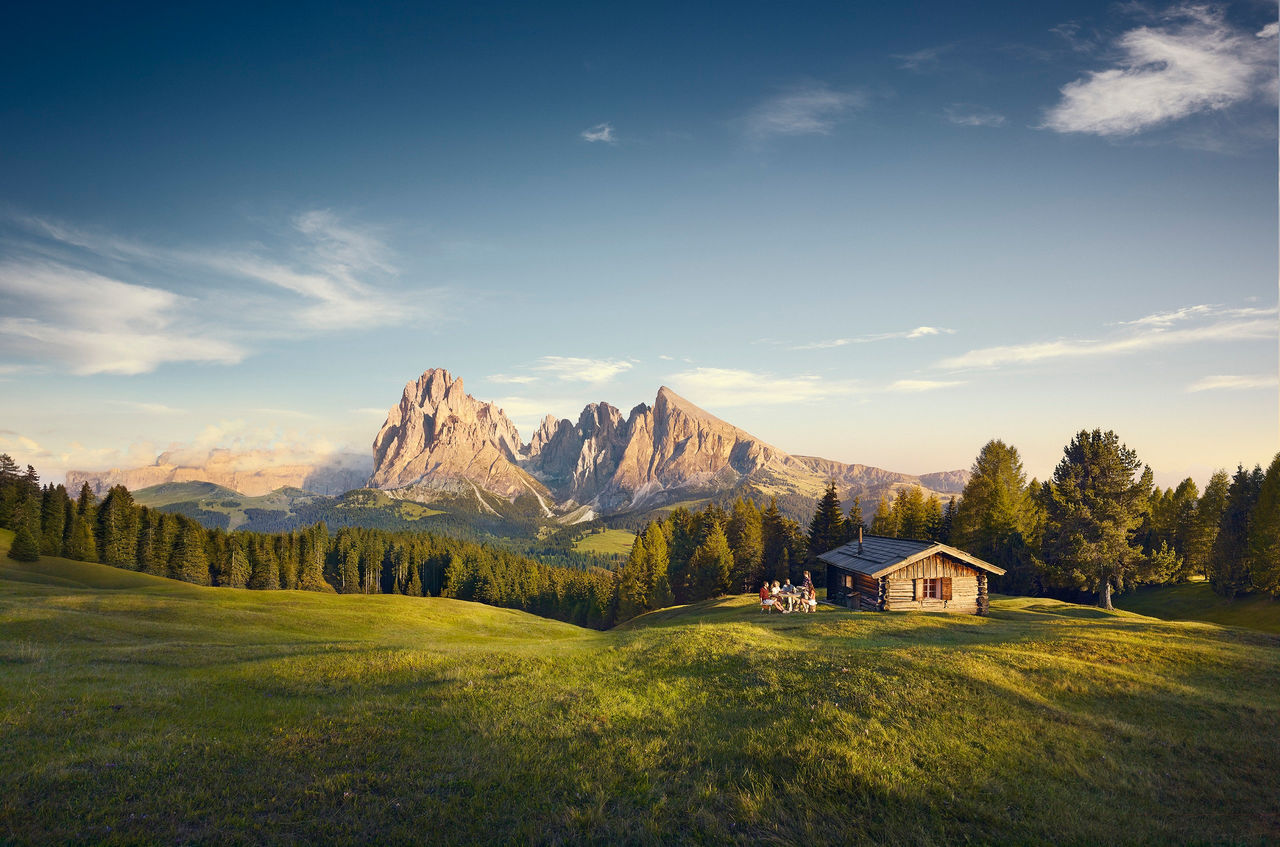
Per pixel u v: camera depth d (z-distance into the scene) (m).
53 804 8.72
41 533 97.38
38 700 14.09
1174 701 15.87
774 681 16.48
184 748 11.24
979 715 13.86
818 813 9.54
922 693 15.05
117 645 25.67
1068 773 11.55
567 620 137.50
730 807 9.61
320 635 38.22
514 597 152.25
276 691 16.27
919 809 9.81
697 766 11.16
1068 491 65.31
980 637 25.84
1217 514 78.75
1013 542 77.69
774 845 8.65
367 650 22.53
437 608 58.19
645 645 23.03
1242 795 11.13
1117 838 9.45
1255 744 13.31
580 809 9.42
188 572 115.50
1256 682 18.17
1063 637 23.64
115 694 15.07
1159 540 83.69
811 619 33.38
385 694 15.98
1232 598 68.25
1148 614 71.19
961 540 79.44
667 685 16.81
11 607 30.88
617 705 14.82
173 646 24.06
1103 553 60.38
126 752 10.88
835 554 51.88
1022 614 42.81
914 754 11.67
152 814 8.66
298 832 8.45
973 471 83.06
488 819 9.03
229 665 20.56
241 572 124.69
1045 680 16.97
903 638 25.91
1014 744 12.55
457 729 12.87
